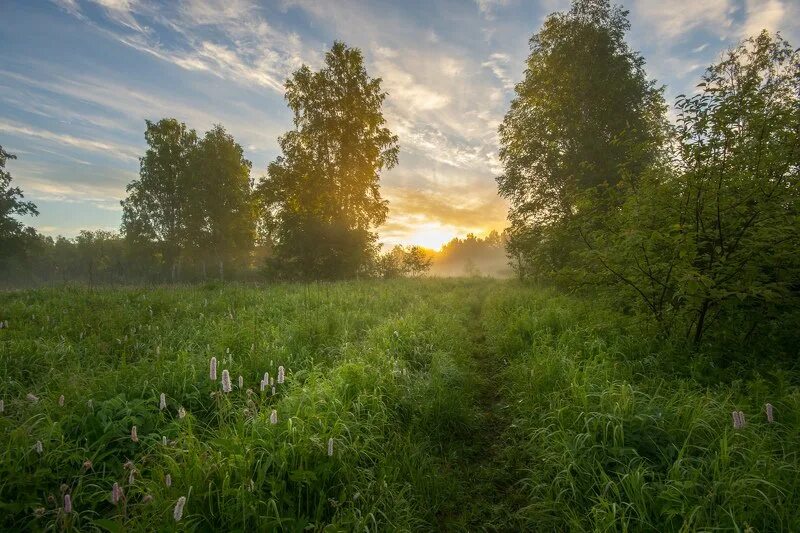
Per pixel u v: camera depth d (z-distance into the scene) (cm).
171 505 275
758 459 316
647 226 651
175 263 4347
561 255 1698
